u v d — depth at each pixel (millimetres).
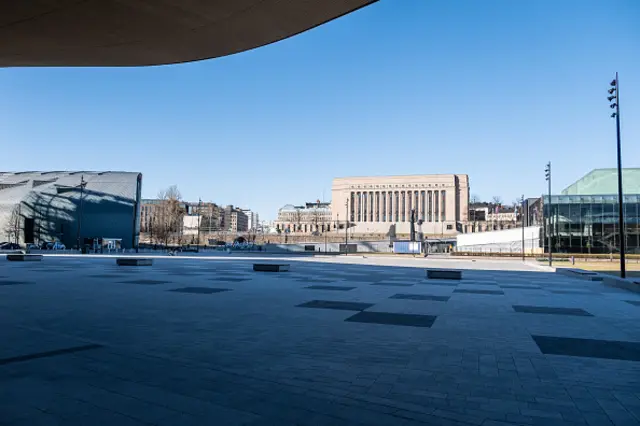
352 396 5094
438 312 11875
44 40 14164
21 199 85750
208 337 8312
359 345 7785
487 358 6949
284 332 8883
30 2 11664
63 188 86375
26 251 60281
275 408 4664
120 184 87875
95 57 15781
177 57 15617
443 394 5203
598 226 60000
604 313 12070
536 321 10594
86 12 12148
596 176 66938
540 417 4531
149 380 5586
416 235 116812
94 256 48938
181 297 14391
